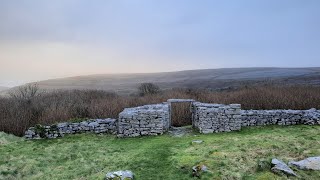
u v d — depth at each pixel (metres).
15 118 19.36
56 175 10.40
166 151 12.19
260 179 8.70
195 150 11.91
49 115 20.53
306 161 9.42
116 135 15.57
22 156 12.33
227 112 15.20
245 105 22.58
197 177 9.34
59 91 36.31
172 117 19.97
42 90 34.69
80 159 11.94
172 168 10.27
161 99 25.72
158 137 14.77
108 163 11.30
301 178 8.64
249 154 10.82
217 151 11.35
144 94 35.41
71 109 22.17
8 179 10.08
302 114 16.17
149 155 11.82
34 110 22.28
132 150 12.75
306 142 11.98
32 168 11.02
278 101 22.27
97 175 10.11
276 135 13.62
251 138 13.30
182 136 14.83
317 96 22.98
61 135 15.59
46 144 14.19
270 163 9.58
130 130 15.30
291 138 12.85
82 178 10.02
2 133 16.62
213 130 15.31
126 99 26.98
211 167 9.80
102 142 14.35
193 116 17.44
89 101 29.38
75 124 15.94
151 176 9.81
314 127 15.10
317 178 8.60
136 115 15.23
